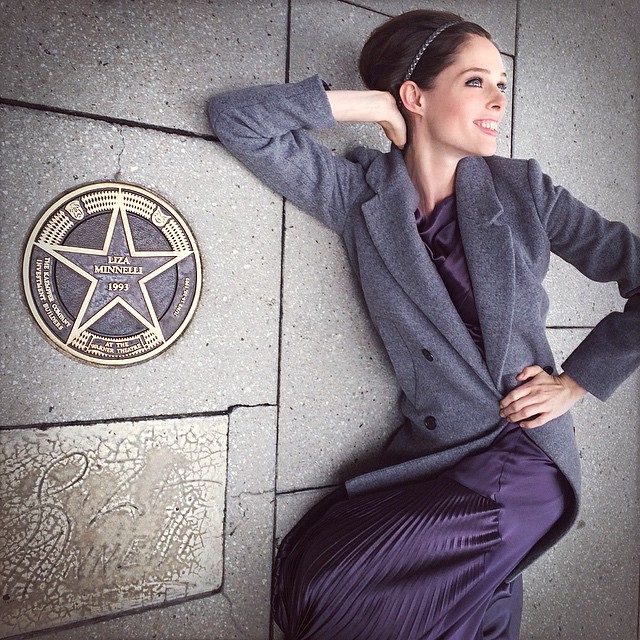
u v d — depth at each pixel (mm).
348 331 1730
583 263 1479
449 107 1392
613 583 2463
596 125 2297
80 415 1377
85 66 1339
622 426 2455
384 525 1403
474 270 1420
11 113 1271
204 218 1494
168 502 1490
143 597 1472
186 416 1502
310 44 1635
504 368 1456
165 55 1427
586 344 1471
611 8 2312
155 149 1425
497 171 1514
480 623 1406
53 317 1331
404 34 1463
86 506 1391
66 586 1379
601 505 2396
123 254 1395
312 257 1654
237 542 1597
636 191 2463
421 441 1651
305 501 1694
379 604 1346
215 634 1574
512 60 2041
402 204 1456
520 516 1407
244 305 1562
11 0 1256
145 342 1431
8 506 1309
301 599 1397
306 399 1675
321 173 1505
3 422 1297
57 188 1324
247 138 1398
